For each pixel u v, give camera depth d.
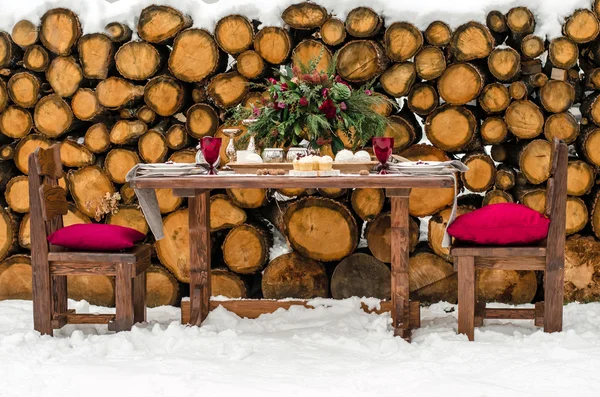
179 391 2.57
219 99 4.16
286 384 2.64
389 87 4.04
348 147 4.15
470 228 3.20
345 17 4.05
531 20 3.94
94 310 4.15
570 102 3.98
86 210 4.33
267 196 4.14
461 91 3.98
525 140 4.09
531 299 4.09
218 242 4.36
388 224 4.06
